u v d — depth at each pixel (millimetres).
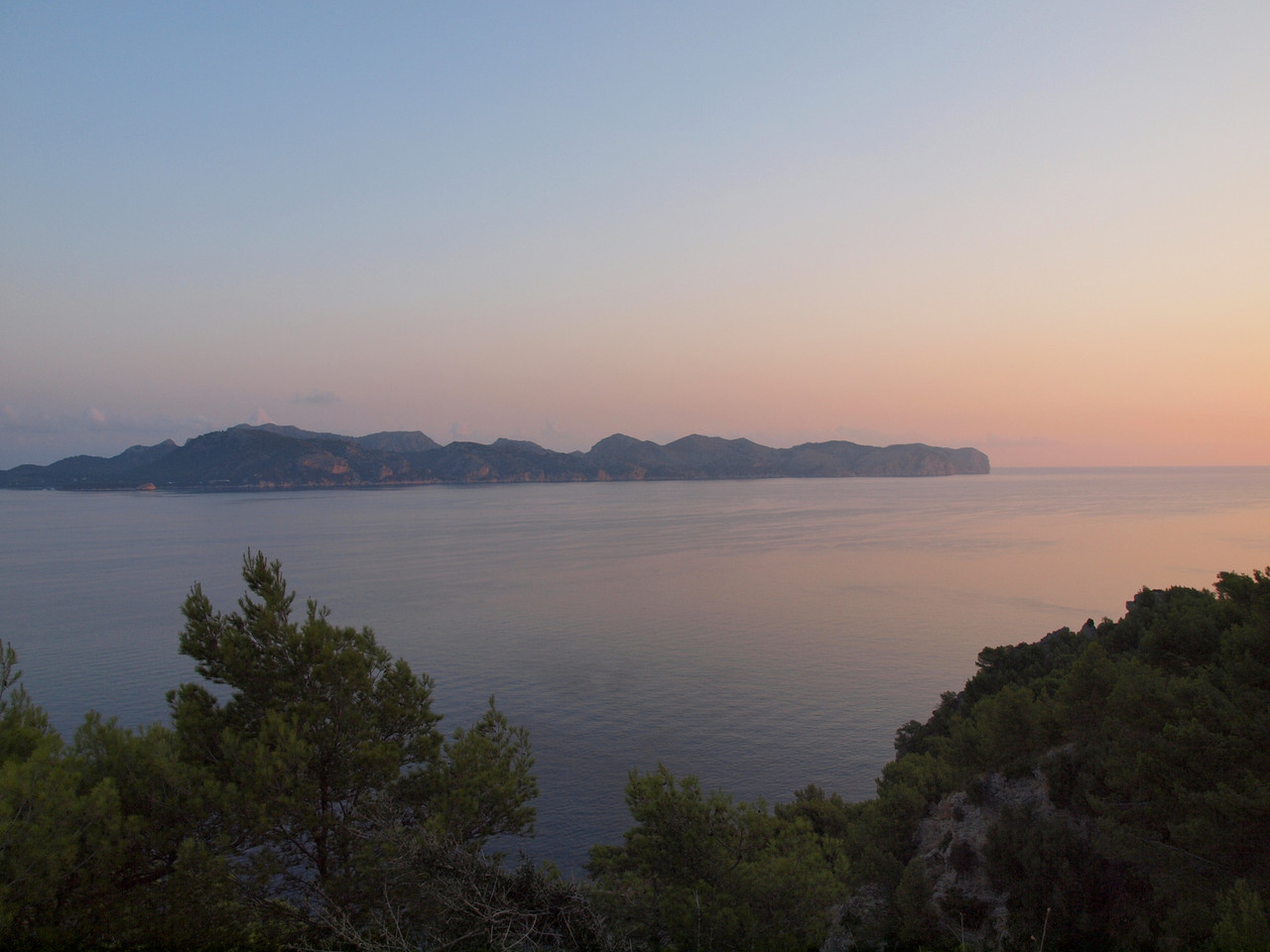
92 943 10828
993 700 27141
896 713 71250
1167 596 36594
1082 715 21719
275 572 16328
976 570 162500
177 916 11438
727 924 13570
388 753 14891
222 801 12891
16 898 10492
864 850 23312
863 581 151000
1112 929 16594
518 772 17781
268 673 15211
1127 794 18359
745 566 174625
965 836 21938
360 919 12953
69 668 82938
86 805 11469
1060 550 191750
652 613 120375
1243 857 14516
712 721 68812
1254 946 11773
